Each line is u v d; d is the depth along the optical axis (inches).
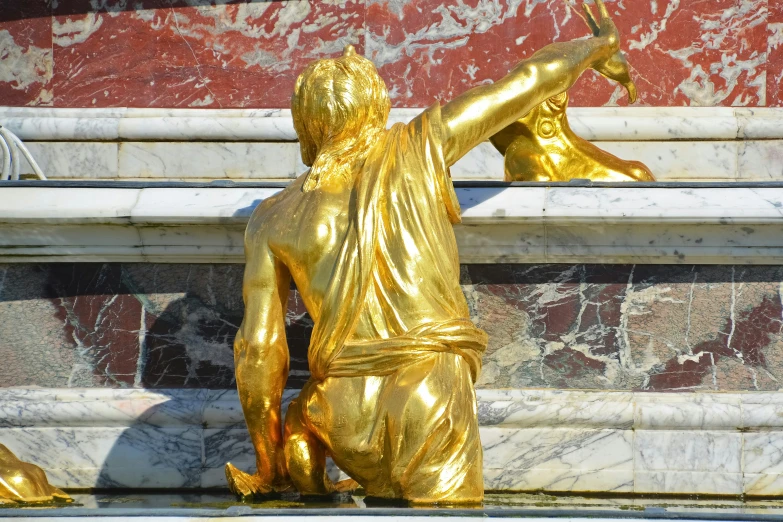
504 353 507.5
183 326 522.6
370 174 430.0
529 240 502.9
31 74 797.9
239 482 434.0
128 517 356.2
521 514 346.3
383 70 787.4
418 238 421.7
